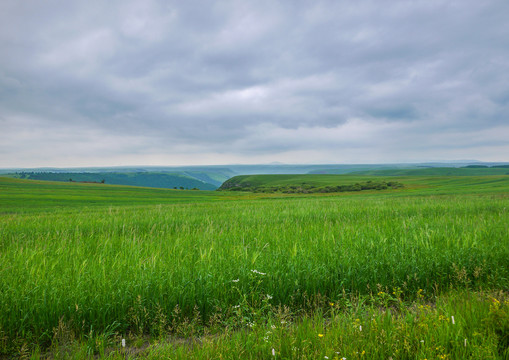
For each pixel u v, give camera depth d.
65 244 6.87
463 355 2.49
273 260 5.24
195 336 3.54
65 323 3.39
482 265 5.12
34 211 28.72
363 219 11.16
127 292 3.96
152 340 3.46
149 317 3.73
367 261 5.22
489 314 3.10
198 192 108.50
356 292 4.39
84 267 4.69
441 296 4.07
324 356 2.53
